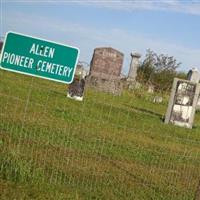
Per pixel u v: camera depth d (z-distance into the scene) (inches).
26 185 265.3
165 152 471.5
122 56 1160.2
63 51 267.0
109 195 291.3
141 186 330.6
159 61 1681.8
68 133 440.5
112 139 464.8
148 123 683.4
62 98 689.6
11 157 286.0
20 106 514.0
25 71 261.6
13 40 257.6
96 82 835.4
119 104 700.0
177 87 778.2
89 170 337.4
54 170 309.9
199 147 543.5
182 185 358.0
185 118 776.3
